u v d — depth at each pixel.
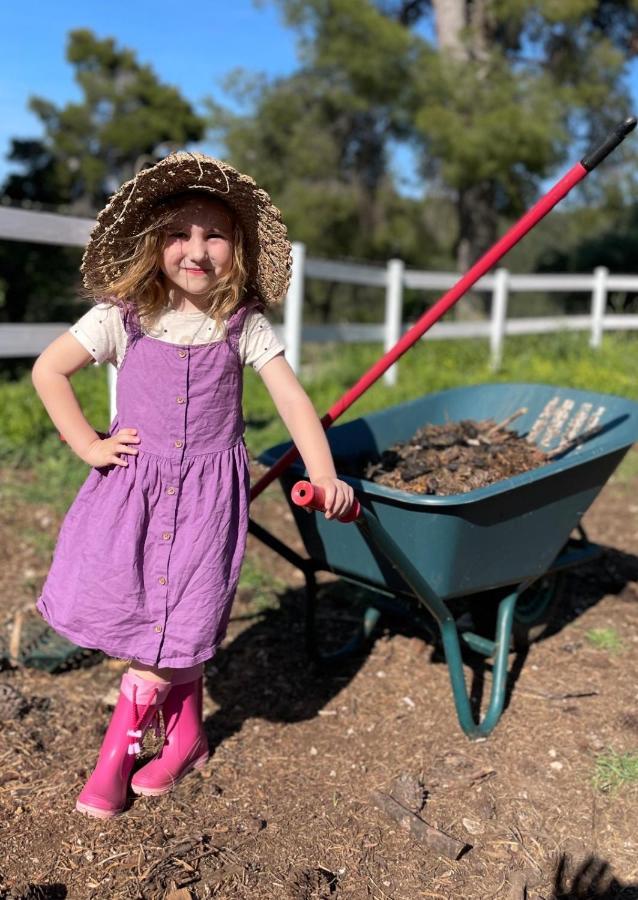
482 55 16.81
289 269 2.46
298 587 4.15
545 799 2.59
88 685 3.20
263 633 3.66
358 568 2.92
